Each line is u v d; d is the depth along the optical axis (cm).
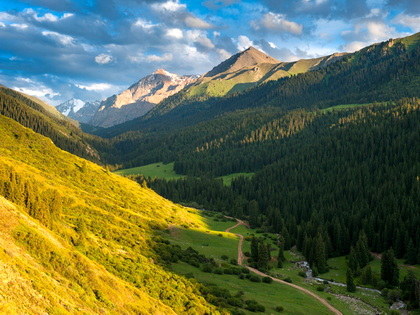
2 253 5169
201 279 9175
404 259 13812
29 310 4341
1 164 8062
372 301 9950
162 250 10625
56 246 6506
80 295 5541
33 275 5116
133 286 6988
